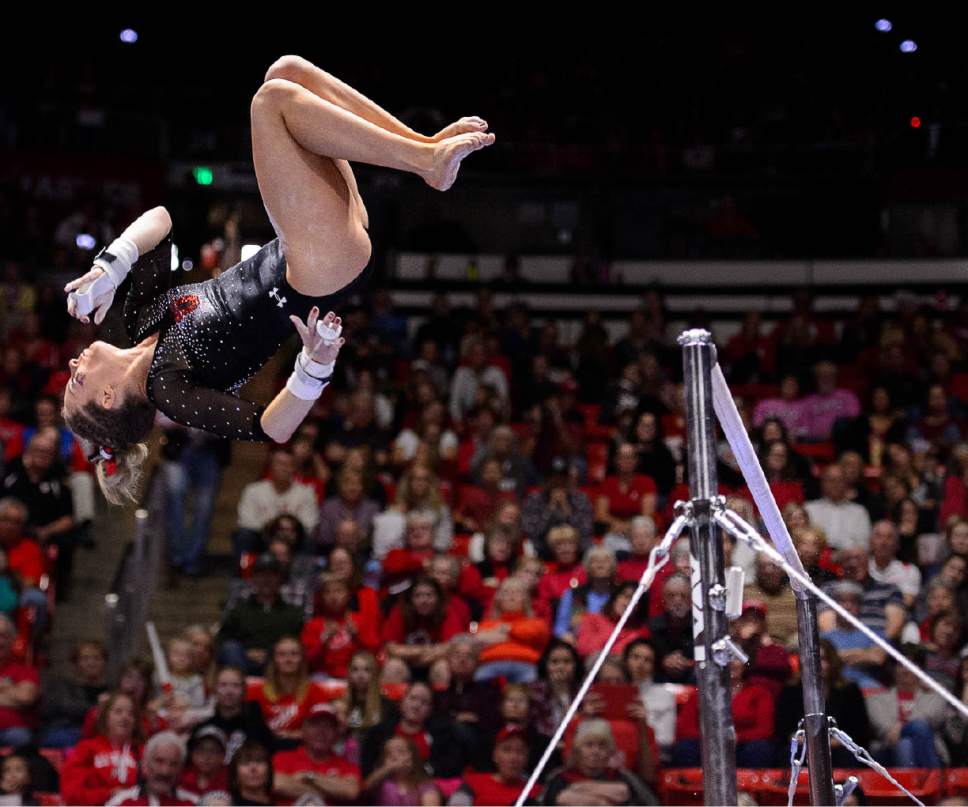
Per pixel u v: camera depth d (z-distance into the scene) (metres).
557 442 12.30
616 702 7.98
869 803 7.68
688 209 19.23
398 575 9.54
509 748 7.82
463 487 11.47
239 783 7.69
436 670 8.38
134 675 8.37
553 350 15.05
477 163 18.86
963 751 8.11
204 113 18.83
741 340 15.42
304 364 3.52
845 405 13.26
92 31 19.78
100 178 18.00
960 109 18.88
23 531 9.90
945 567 9.23
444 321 15.12
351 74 20.41
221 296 3.76
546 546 10.28
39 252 17.19
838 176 18.86
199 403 3.62
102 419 3.77
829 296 17.95
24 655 9.20
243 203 18.30
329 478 11.30
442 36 20.45
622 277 18.55
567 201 19.17
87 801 7.76
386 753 7.81
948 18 19.19
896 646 8.52
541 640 8.73
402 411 13.01
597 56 20.22
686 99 19.92
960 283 17.52
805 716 4.03
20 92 18.47
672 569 6.59
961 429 13.31
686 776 7.74
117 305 4.00
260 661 8.97
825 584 7.95
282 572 9.48
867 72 19.48
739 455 3.76
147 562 10.91
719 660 3.35
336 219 3.65
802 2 19.86
